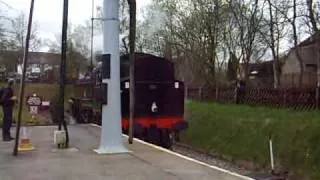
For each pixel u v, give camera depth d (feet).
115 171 37.78
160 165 40.42
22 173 37.04
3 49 153.79
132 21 55.93
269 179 57.36
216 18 154.51
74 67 179.01
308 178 58.18
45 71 198.49
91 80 87.66
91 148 50.16
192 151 84.84
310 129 66.74
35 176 35.96
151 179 35.01
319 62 105.91
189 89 157.58
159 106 70.79
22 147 48.55
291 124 72.95
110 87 46.85
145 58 70.79
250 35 138.41
